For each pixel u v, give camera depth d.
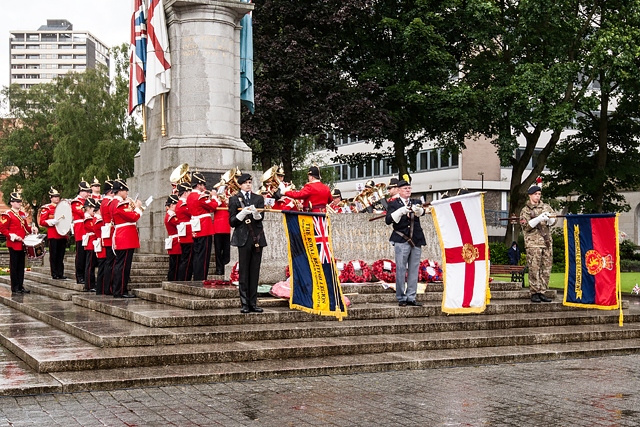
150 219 21.09
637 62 34.16
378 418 8.00
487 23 35.16
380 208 18.91
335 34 34.72
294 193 15.30
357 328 12.46
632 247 45.00
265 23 33.78
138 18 21.94
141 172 22.55
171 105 20.84
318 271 12.40
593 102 34.84
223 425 7.68
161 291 15.26
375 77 35.09
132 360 10.16
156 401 8.67
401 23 35.41
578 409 8.50
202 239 16.56
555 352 11.93
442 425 7.75
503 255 37.62
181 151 20.27
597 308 14.79
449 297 13.84
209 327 12.02
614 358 12.08
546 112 34.22
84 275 18.59
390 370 10.72
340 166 67.81
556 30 35.06
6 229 18.77
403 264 14.09
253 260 12.73
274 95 32.88
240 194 12.88
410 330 12.85
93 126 56.78
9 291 19.73
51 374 9.65
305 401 8.73
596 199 39.84
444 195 15.45
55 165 56.91
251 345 11.17
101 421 7.77
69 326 12.44
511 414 8.24
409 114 36.53
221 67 20.91
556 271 38.78
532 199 15.66
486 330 13.38
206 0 20.70
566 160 40.16
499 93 34.25
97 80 59.00
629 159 39.31
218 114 20.77
